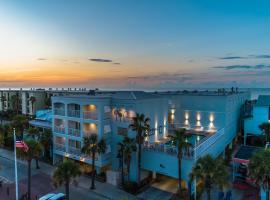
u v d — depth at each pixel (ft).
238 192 101.71
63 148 133.80
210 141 117.91
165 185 110.11
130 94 124.67
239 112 183.62
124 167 117.19
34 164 138.82
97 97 121.49
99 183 112.98
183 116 159.74
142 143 108.37
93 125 121.19
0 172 126.72
